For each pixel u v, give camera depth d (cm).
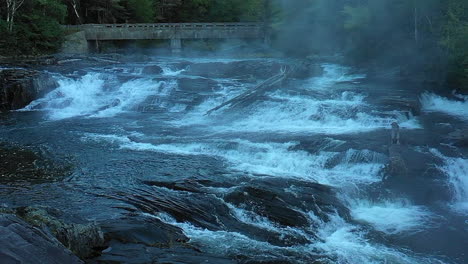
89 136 1956
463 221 1212
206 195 1256
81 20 5344
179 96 2569
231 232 1089
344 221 1200
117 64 3447
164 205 1184
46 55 3888
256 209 1195
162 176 1423
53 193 1281
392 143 1644
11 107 2533
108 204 1188
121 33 4684
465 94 2597
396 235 1129
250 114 2220
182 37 4725
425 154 1556
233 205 1212
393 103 2172
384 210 1279
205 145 1745
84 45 4575
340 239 1105
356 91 2431
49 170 1507
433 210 1274
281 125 2062
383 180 1434
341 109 2105
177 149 1761
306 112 2131
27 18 4172
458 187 1390
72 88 2741
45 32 4188
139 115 2377
